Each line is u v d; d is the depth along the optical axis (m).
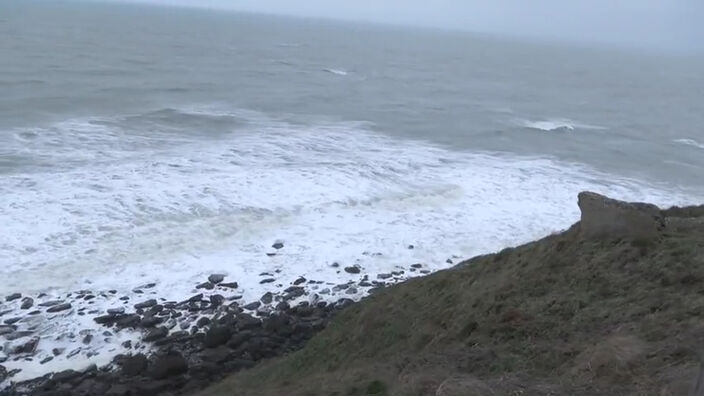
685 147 41.72
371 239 19.92
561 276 10.70
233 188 23.06
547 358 7.66
